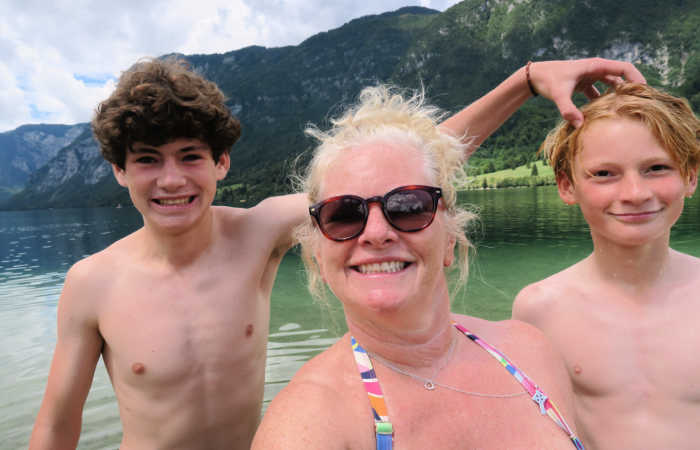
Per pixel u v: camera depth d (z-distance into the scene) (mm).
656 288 634
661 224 588
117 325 717
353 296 422
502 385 452
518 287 2904
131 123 667
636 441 601
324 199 447
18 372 1940
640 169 577
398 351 432
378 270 418
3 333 2629
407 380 426
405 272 418
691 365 591
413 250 415
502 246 4918
